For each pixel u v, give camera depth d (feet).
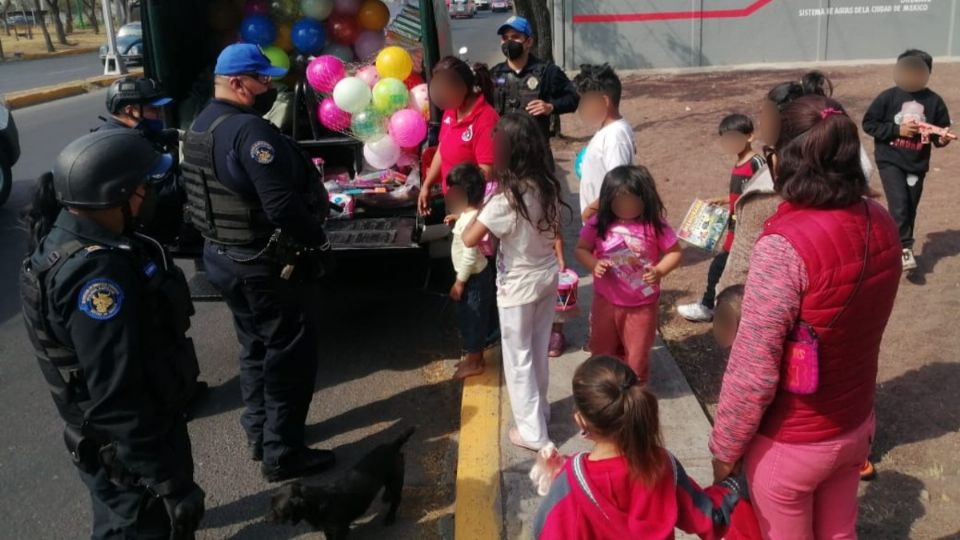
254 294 12.40
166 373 8.98
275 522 10.63
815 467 7.76
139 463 8.73
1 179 30.37
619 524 7.42
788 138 7.48
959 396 14.08
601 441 7.65
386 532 12.01
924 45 65.87
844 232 7.22
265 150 11.68
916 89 18.48
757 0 65.51
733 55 66.95
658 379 15.06
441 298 20.88
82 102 60.95
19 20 183.42
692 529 7.83
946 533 10.79
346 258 17.10
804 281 7.18
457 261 14.98
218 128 11.92
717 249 17.51
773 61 66.95
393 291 21.24
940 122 18.65
